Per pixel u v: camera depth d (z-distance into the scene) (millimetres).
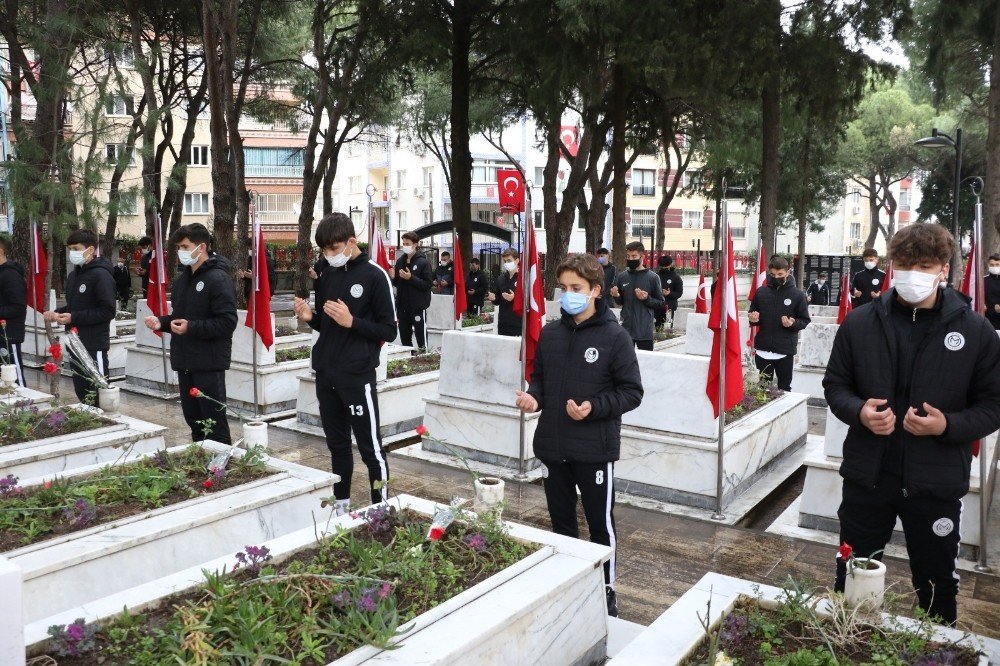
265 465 5266
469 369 7652
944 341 3227
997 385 3186
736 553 5449
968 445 3273
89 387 7402
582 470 4156
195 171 39688
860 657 2975
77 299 7973
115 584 3992
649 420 6680
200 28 17984
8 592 2412
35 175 9961
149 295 10188
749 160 23266
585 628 3645
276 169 44906
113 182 12023
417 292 11891
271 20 19703
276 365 9555
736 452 6496
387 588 3111
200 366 6199
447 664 2809
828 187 37250
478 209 43062
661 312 13422
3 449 5562
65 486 4656
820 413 10227
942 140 17469
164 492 4715
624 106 16891
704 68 14109
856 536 3457
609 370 4141
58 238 10211
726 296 6055
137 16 13320
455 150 17047
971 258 5777
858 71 14508
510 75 20219
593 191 21516
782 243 59281
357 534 3904
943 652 2877
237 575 3469
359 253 5457
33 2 14031
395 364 9359
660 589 4859
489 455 7484
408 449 7926
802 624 3174
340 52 16750
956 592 3412
